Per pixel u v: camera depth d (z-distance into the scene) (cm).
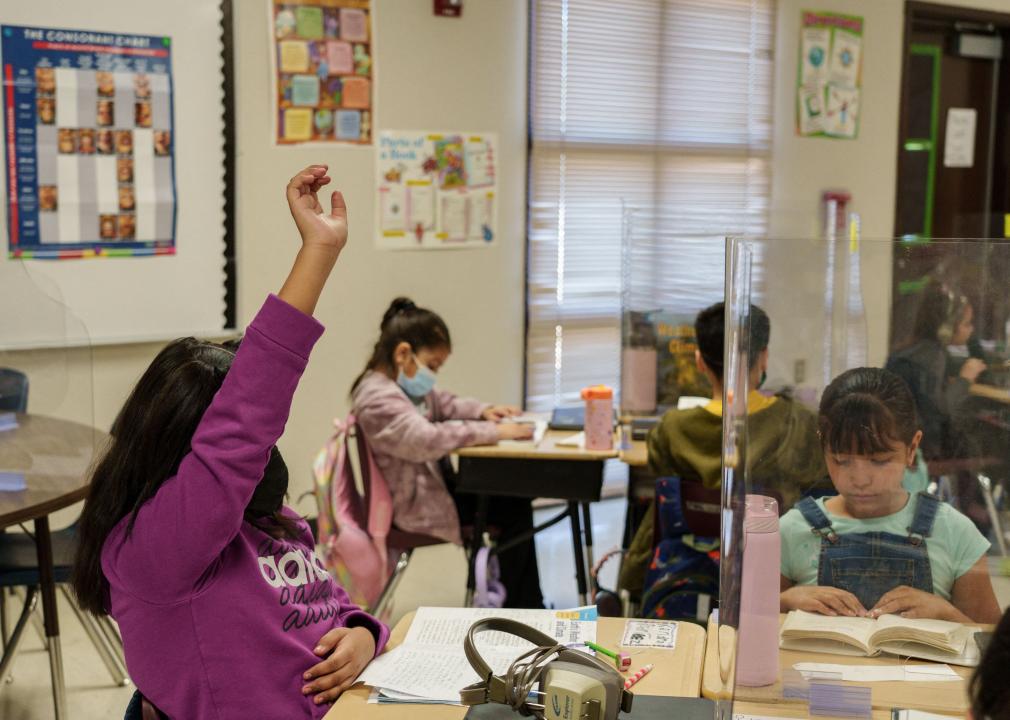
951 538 112
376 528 287
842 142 532
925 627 112
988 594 113
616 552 293
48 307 314
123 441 129
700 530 231
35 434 279
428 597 369
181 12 367
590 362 479
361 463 293
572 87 454
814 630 112
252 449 122
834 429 110
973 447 113
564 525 454
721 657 111
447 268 432
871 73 536
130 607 129
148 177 368
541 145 450
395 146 412
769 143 511
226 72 378
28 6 342
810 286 108
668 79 478
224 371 131
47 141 350
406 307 306
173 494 122
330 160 400
